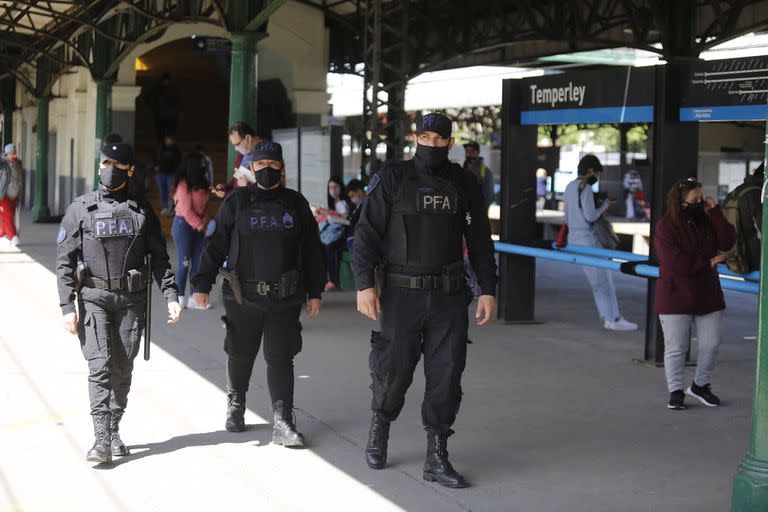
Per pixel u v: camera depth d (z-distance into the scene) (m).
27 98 37.50
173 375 8.62
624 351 10.09
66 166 31.27
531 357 9.75
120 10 19.64
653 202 9.23
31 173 37.06
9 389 8.02
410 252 5.75
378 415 6.09
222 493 5.64
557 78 10.56
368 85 18.70
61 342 10.07
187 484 5.78
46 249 19.88
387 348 5.83
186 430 6.91
